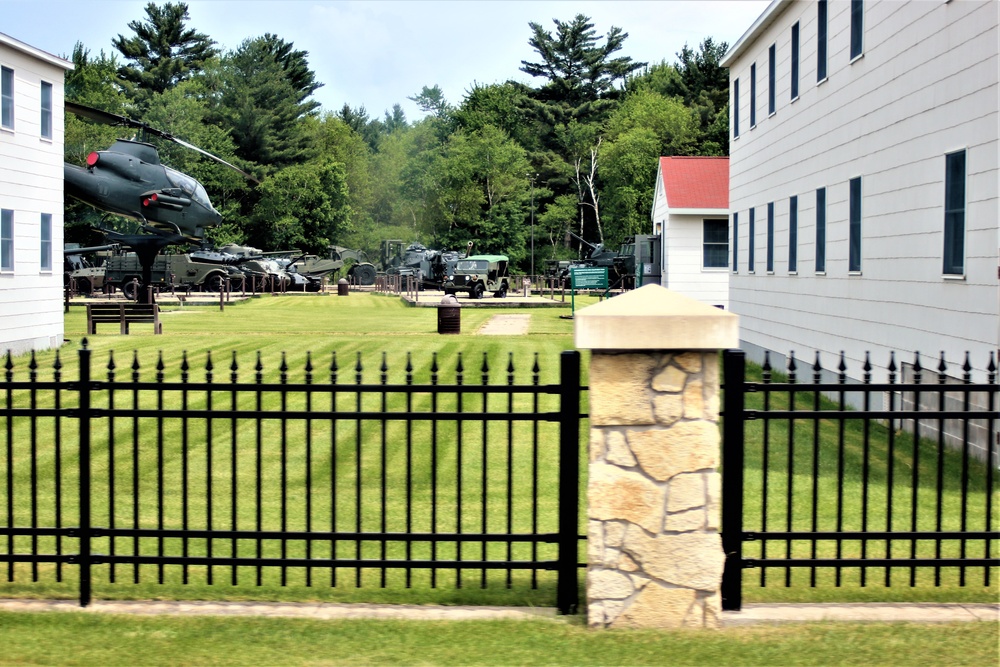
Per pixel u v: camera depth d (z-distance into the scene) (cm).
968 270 1062
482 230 8494
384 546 570
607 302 536
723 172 3581
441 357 1944
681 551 530
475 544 744
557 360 1886
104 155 3309
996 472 980
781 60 1872
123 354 1983
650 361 529
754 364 2108
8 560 571
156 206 3384
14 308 1995
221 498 876
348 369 1759
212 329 2684
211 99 7775
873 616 546
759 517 809
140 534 573
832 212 1556
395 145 10094
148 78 7750
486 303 4019
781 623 537
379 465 1002
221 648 509
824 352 1603
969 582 627
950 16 1105
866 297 1397
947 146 1119
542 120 8519
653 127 7588
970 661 490
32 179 2067
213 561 571
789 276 1819
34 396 575
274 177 7538
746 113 2184
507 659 493
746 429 1225
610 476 531
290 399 1451
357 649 507
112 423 574
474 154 8525
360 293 5581
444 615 550
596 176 8394
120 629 534
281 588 604
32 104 2064
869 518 809
